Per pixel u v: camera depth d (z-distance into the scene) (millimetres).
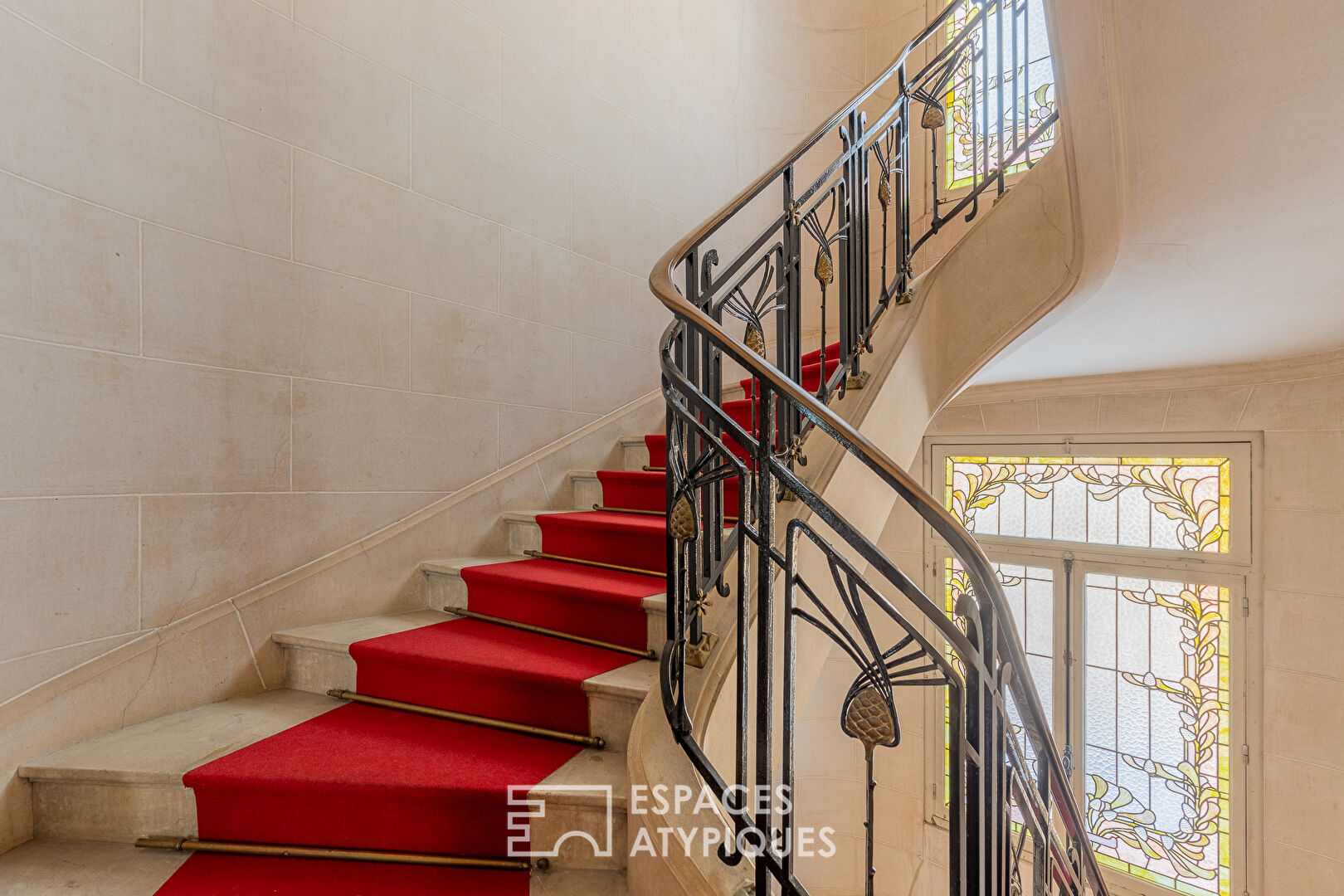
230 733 1905
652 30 3863
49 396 1798
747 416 2684
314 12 2412
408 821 1632
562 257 3340
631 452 3506
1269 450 3721
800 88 4879
